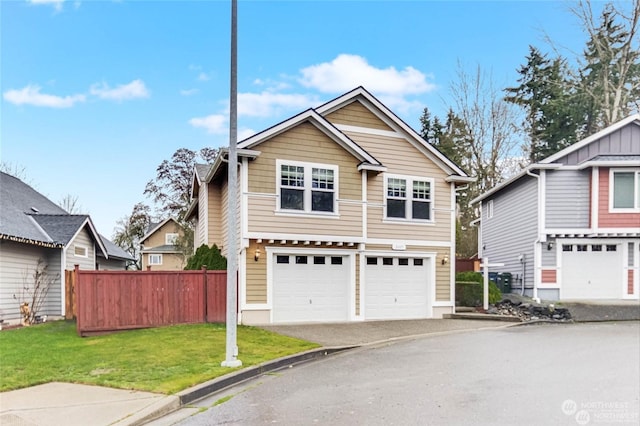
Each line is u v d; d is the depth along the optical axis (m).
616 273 17.38
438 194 15.60
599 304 16.19
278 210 12.99
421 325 13.28
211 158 35.81
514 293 19.48
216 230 15.98
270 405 5.55
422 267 15.28
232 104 7.95
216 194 16.14
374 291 14.57
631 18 25.91
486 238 23.72
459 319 14.80
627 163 16.58
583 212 17.41
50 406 5.31
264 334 10.76
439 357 8.59
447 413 5.07
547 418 4.86
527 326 13.53
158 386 6.07
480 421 4.77
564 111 31.30
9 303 13.38
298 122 13.28
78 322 10.84
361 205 14.13
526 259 18.56
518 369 7.38
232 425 4.82
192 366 7.25
